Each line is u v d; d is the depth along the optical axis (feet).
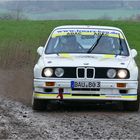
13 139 61.16
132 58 86.63
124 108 82.48
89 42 89.35
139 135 63.82
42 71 80.43
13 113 79.00
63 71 79.97
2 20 404.36
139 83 81.56
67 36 91.04
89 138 62.08
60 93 79.66
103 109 84.48
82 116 77.00
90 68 79.51
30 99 96.02
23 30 330.54
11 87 114.01
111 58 84.23
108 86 79.36
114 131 66.03
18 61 172.86
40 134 64.08
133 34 321.32
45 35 305.32
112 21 401.29
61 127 68.39
